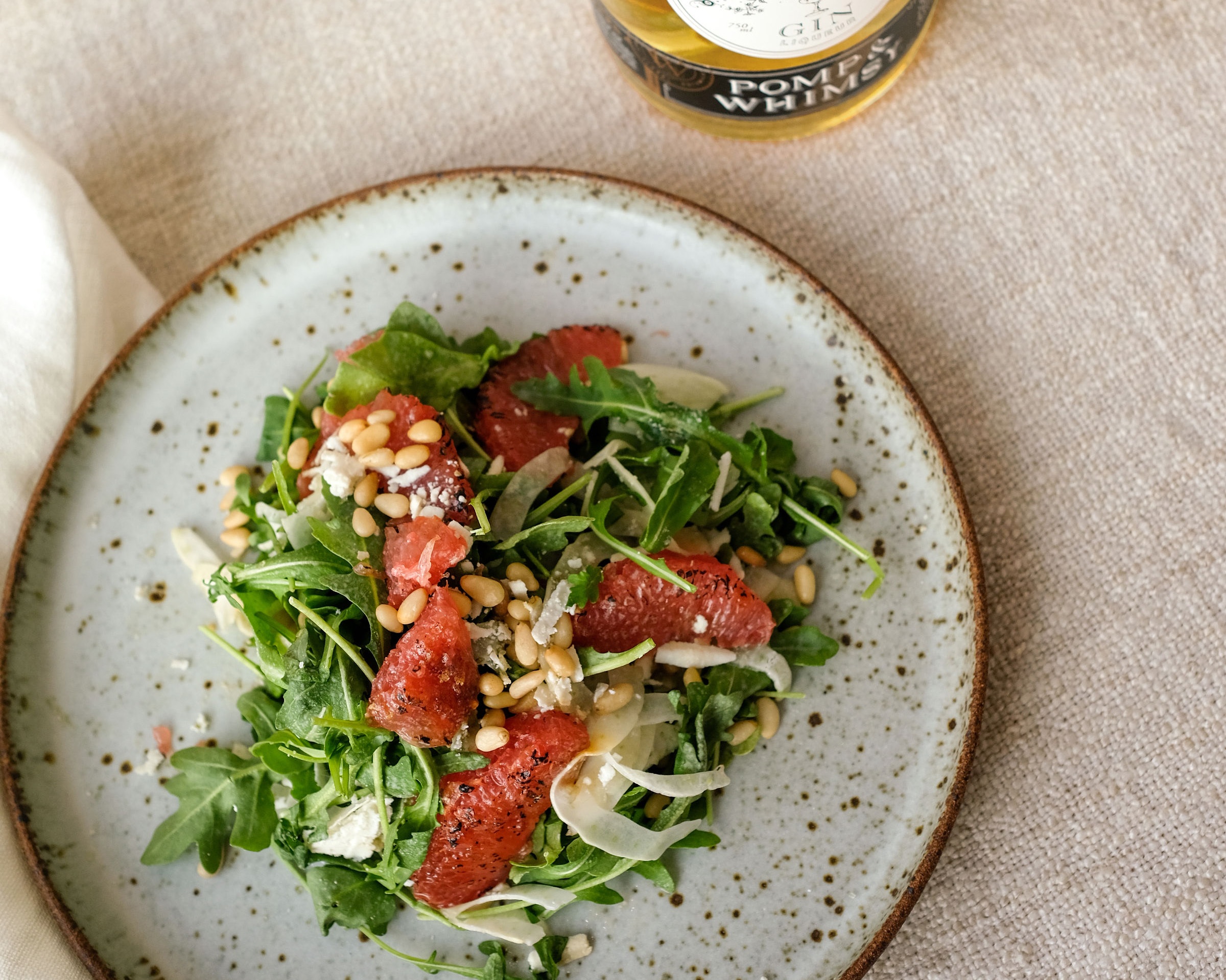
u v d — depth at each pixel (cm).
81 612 61
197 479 61
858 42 58
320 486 57
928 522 59
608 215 61
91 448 61
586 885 56
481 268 62
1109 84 63
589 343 60
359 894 57
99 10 66
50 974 59
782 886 58
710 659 56
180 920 59
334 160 65
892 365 58
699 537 58
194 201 65
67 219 62
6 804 60
